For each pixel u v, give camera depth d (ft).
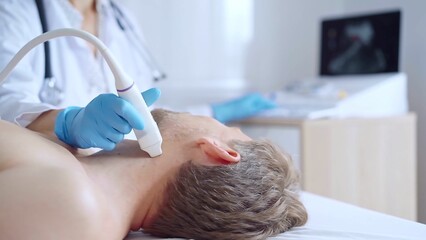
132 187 2.34
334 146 5.48
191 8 7.23
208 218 2.37
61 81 4.33
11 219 1.86
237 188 2.39
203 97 7.40
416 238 2.61
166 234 2.51
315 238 2.52
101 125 2.28
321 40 7.25
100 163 2.36
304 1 8.38
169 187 2.40
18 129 2.25
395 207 5.96
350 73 6.90
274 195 2.50
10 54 3.77
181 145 2.46
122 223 2.23
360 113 5.94
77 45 4.45
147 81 5.45
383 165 5.85
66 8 4.48
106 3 5.01
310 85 6.83
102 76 4.63
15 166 2.00
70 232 1.91
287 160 2.68
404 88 6.43
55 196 1.91
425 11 6.87
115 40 4.98
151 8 6.89
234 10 7.64
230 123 6.10
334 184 5.47
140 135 2.32
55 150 2.18
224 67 7.59
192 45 7.28
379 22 6.59
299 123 5.29
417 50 7.00
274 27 8.07
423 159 6.95
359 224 2.88
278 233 2.59
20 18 3.99
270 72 8.07
